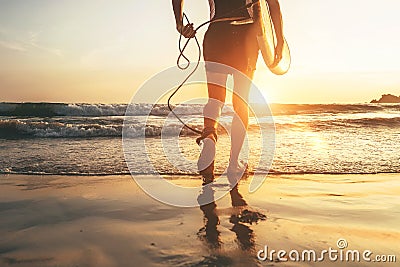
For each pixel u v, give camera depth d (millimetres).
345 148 5207
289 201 2520
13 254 1593
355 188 2938
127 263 1490
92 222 2049
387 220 2096
